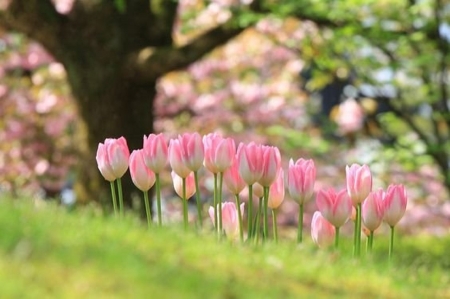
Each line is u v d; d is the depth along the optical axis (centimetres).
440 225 1761
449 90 1466
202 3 1521
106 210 543
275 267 445
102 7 1296
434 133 1465
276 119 1852
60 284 353
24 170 1788
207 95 1847
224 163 540
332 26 1308
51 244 396
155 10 1345
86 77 1301
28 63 1789
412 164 1461
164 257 412
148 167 542
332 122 1689
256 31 1670
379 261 543
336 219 537
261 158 531
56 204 512
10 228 407
